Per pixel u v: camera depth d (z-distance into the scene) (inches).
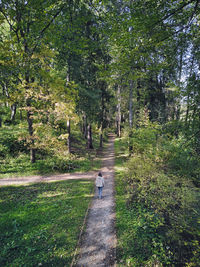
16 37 450.3
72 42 433.4
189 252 163.8
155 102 757.9
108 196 353.7
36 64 410.0
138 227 224.1
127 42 292.8
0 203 285.7
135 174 374.9
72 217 261.9
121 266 169.6
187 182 224.7
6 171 461.1
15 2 386.9
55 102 438.6
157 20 215.0
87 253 191.3
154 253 176.1
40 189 367.9
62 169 536.4
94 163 647.1
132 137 584.7
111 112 1391.5
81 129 1222.3
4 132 654.5
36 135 474.0
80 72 614.9
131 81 616.1
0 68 370.9
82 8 442.3
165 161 382.3
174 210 212.8
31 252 184.9
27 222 238.5
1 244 193.0
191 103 183.9
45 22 425.1
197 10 192.7
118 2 421.7
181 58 211.0
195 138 188.5
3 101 428.5
